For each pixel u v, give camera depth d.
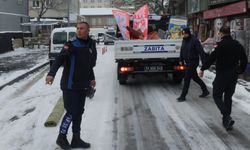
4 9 38.97
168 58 12.39
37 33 48.69
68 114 6.36
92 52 6.32
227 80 7.43
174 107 9.57
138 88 12.49
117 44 12.41
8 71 17.69
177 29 14.58
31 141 6.96
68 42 6.14
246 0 18.84
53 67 6.04
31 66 20.12
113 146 6.65
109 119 8.45
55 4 68.75
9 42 33.38
